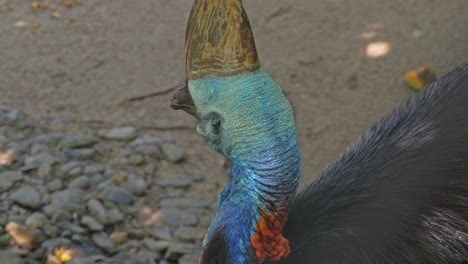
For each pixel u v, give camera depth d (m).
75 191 6.08
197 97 3.07
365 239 3.54
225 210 3.22
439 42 8.06
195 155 6.63
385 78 7.61
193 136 6.84
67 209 5.87
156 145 6.69
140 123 6.96
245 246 3.19
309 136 6.88
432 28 8.28
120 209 5.96
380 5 8.69
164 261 5.55
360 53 7.95
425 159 3.79
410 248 3.50
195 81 3.07
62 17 8.36
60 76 7.51
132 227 5.82
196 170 6.48
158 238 5.73
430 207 3.59
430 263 3.50
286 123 2.95
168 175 6.39
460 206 3.61
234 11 2.98
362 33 8.25
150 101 7.25
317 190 3.78
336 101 7.31
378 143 4.01
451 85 4.18
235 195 3.18
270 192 3.01
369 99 7.34
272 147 2.93
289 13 8.55
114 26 8.28
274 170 2.96
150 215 5.95
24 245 5.54
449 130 3.90
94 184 6.19
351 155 4.00
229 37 2.98
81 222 5.80
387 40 8.12
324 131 6.94
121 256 5.54
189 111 3.23
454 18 8.41
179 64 7.77
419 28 8.30
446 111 4.02
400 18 8.46
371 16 8.52
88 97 7.27
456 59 7.80
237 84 2.95
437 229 3.53
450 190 3.65
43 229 5.70
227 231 3.21
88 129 6.83
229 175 3.21
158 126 6.93
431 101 4.14
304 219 3.60
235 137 2.97
